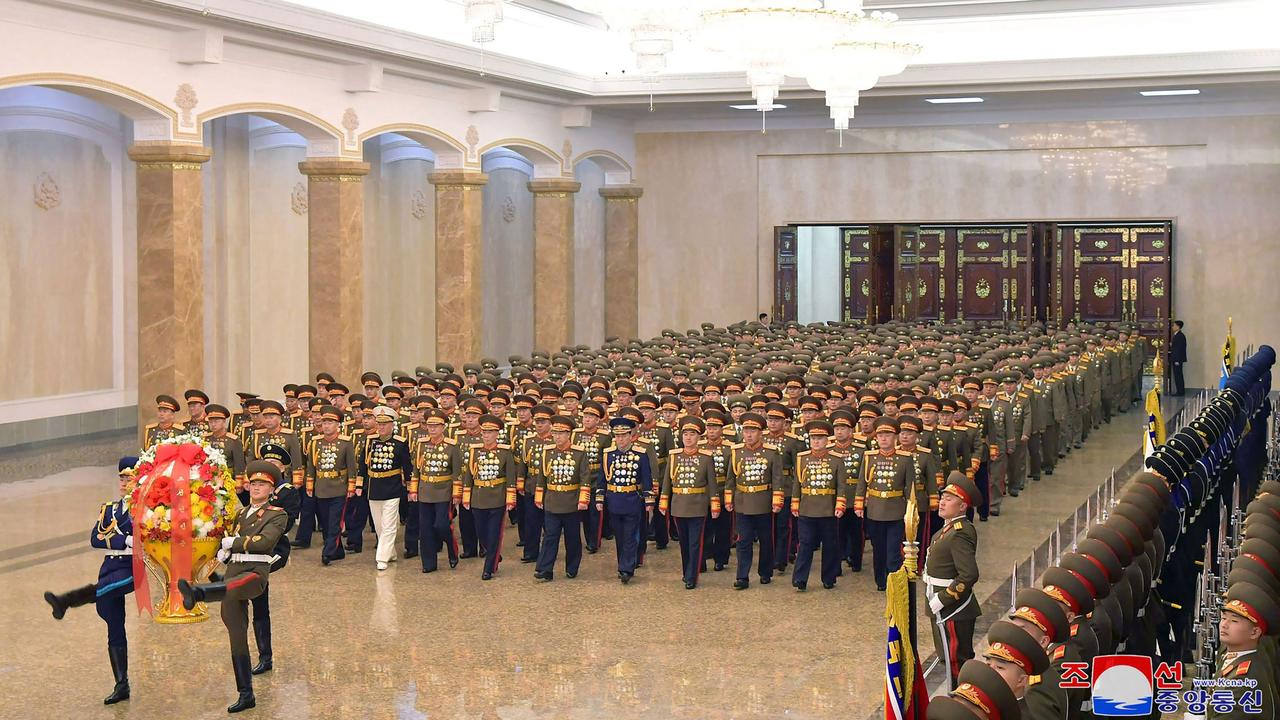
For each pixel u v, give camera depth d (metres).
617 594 13.96
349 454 15.34
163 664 11.53
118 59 18.94
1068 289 32.88
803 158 34.50
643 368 20.47
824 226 34.47
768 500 14.12
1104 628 7.95
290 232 28.38
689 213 35.31
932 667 11.21
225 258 26.64
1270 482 9.72
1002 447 17.80
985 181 33.16
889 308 34.16
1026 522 17.30
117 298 25.62
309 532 16.23
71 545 16.00
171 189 20.03
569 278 31.72
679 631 12.50
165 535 10.60
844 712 10.21
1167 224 30.83
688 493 14.12
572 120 31.11
